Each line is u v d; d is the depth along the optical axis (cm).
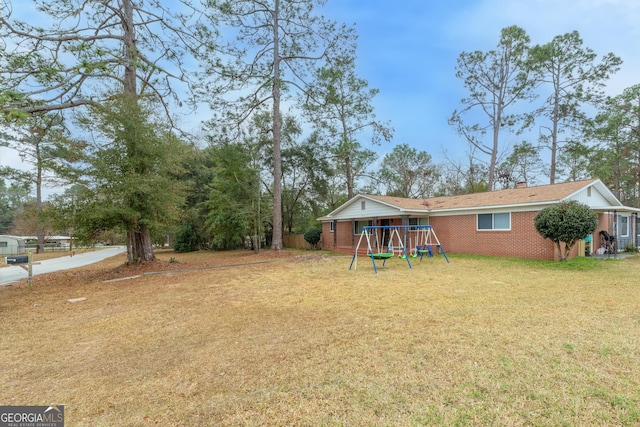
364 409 247
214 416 245
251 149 1895
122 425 238
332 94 1811
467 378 289
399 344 373
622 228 1470
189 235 2522
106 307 617
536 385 275
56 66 714
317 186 2466
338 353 353
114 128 993
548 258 1121
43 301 695
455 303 558
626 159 2364
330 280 847
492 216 1314
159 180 1037
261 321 486
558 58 2031
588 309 501
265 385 289
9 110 540
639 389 265
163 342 409
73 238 1036
